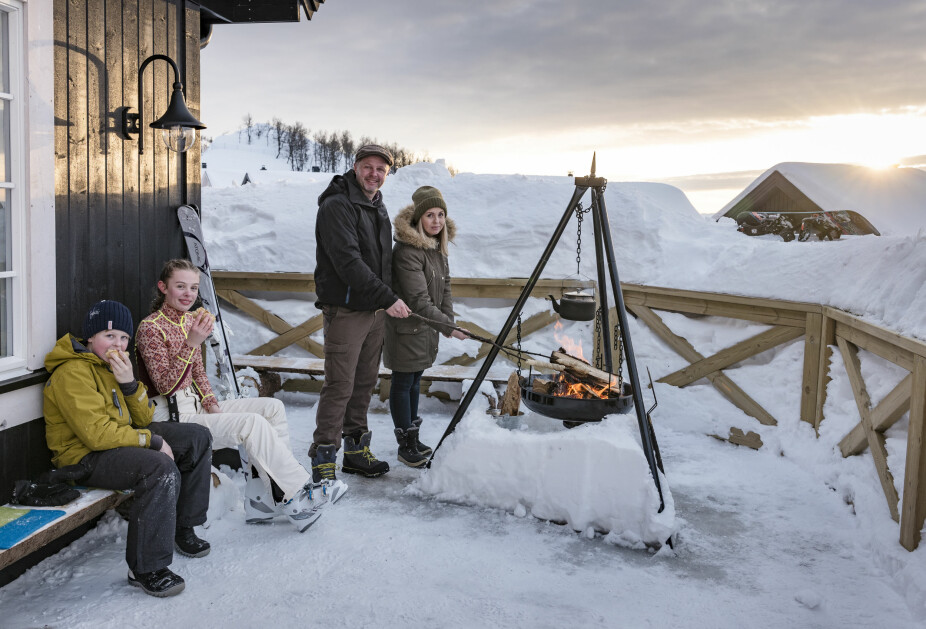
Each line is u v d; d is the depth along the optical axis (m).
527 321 5.93
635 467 3.24
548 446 3.47
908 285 3.55
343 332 3.81
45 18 2.88
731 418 4.90
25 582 2.73
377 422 5.29
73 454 2.76
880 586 2.82
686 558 3.09
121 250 3.61
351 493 3.81
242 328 6.25
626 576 2.91
